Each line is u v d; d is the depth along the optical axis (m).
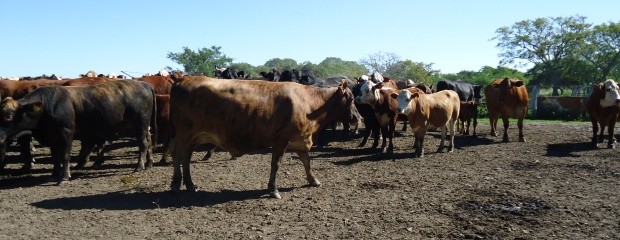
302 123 7.89
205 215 6.81
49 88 8.77
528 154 11.66
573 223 6.23
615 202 7.17
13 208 7.18
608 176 8.96
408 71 55.53
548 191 7.88
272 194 7.76
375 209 6.98
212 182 8.89
